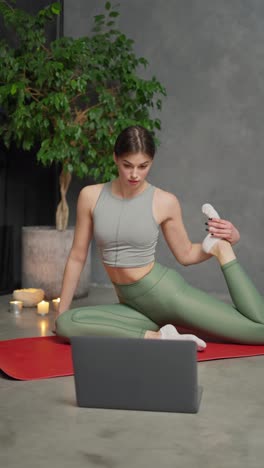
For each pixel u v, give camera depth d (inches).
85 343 91.4
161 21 194.5
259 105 186.7
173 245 131.5
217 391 100.3
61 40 171.2
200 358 118.2
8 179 187.3
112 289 197.5
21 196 193.2
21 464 73.6
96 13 201.0
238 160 189.5
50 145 173.0
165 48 194.7
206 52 190.9
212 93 190.9
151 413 90.6
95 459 75.0
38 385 103.3
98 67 178.4
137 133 112.8
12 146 187.2
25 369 110.3
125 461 74.4
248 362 117.4
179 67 193.6
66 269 130.6
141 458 75.3
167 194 125.8
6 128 171.3
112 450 77.6
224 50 189.0
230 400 96.0
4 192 185.9
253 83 186.9
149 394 91.0
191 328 130.6
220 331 128.2
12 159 188.2
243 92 187.9
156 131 197.3
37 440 80.8
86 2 201.6
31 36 166.4
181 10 192.4
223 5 188.2
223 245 129.4
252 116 187.5
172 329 121.3
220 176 191.5
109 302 175.3
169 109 195.5
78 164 169.5
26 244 176.7
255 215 188.5
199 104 192.4
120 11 198.7
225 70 189.2
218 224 128.4
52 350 122.4
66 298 130.7
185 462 74.1
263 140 186.9
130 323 128.1
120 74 180.9
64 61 168.9
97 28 181.3
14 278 192.9
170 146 195.9
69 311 126.8
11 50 167.5
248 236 189.3
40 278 175.3
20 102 160.7
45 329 142.4
